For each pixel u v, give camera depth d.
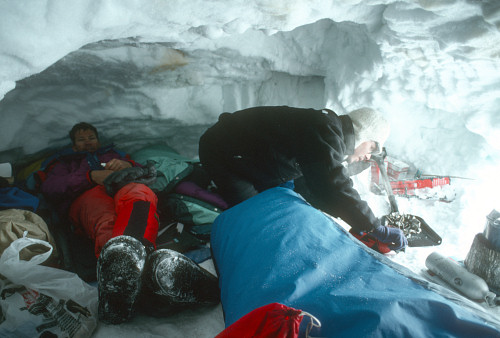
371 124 1.44
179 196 1.81
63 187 1.71
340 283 0.81
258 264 0.94
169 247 1.64
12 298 1.06
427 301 0.69
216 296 1.31
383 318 0.64
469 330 0.64
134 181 1.60
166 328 1.23
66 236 1.74
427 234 1.76
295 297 0.78
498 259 1.31
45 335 1.06
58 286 1.12
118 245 1.10
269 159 1.48
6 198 1.48
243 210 1.23
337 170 1.28
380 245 1.58
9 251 1.08
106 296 1.12
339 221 1.99
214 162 1.64
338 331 0.67
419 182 2.14
